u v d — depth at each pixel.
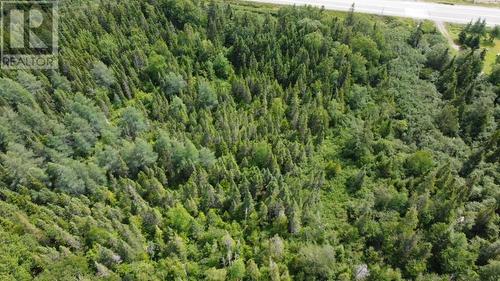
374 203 88.62
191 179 87.56
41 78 108.06
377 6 155.75
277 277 71.94
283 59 121.25
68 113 99.56
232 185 86.94
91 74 112.25
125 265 73.75
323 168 96.56
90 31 125.00
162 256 78.00
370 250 79.69
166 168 92.88
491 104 111.06
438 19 151.62
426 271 77.44
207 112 105.88
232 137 98.94
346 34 126.81
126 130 99.94
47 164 88.38
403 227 80.06
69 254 73.12
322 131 103.00
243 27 130.25
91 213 82.62
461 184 91.56
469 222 83.75
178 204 82.00
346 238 82.50
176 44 125.19
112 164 90.12
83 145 95.50
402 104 112.62
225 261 77.06
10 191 81.38
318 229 81.81
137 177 92.00
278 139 98.00
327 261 75.38
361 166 97.56
